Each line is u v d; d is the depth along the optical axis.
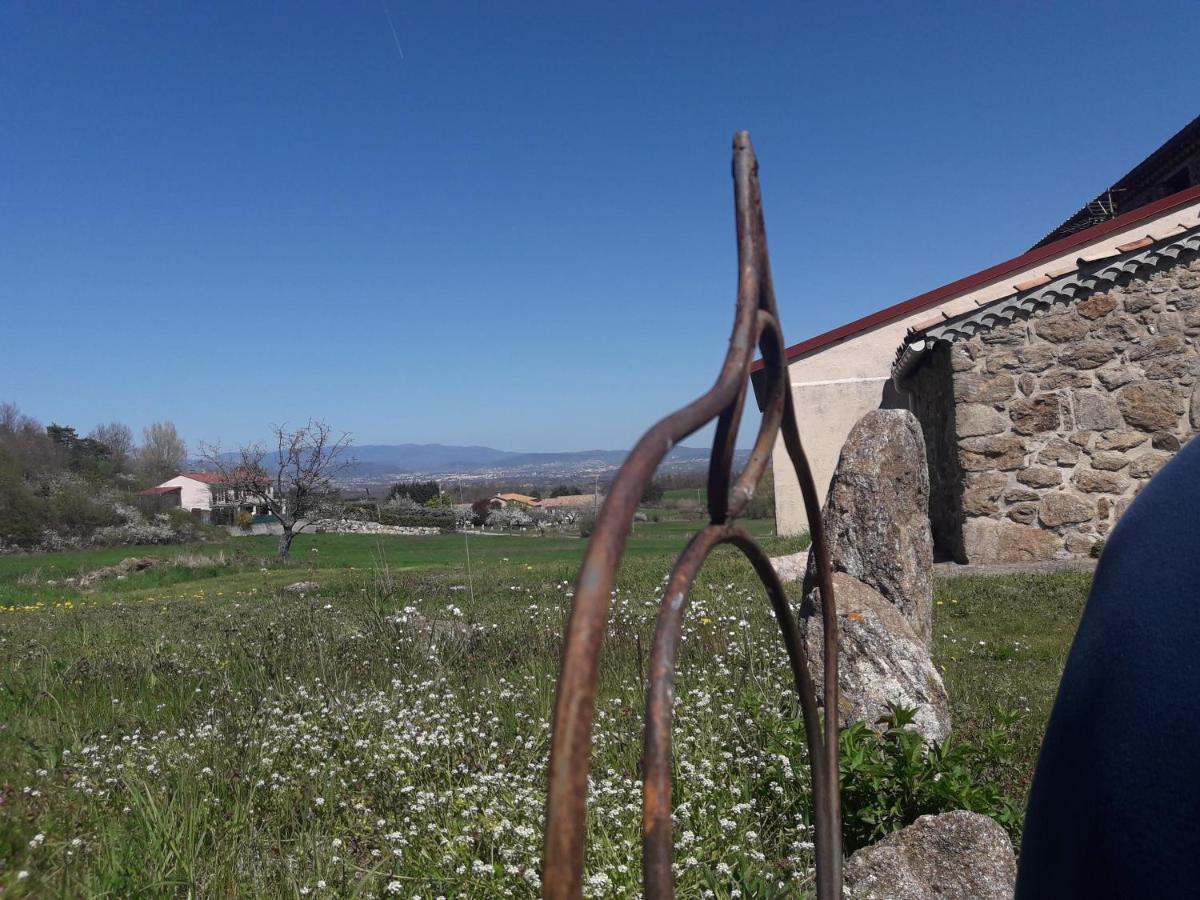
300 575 18.58
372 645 7.40
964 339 11.23
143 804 3.82
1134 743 0.68
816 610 4.84
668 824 0.72
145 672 6.88
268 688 5.94
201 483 72.81
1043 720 5.11
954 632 7.59
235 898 3.20
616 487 0.65
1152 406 10.80
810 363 16.98
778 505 17.12
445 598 10.70
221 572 21.98
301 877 3.32
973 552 11.15
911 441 5.78
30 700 6.16
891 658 4.55
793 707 4.49
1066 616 7.90
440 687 5.99
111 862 3.32
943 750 3.73
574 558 18.77
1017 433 11.10
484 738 4.77
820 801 1.19
